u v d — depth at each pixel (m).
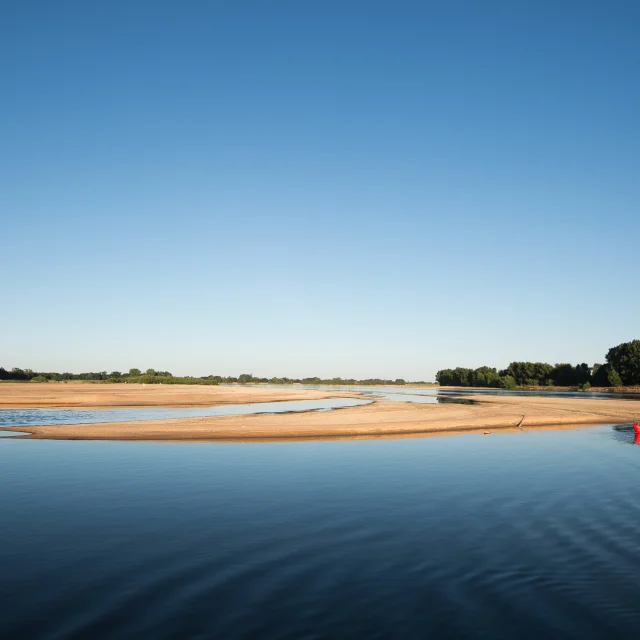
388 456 30.17
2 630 9.72
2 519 17.22
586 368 174.88
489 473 25.09
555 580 12.07
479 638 9.41
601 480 23.44
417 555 13.75
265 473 25.06
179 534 15.59
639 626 9.89
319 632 9.62
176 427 41.56
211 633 9.60
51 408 64.00
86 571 12.67
